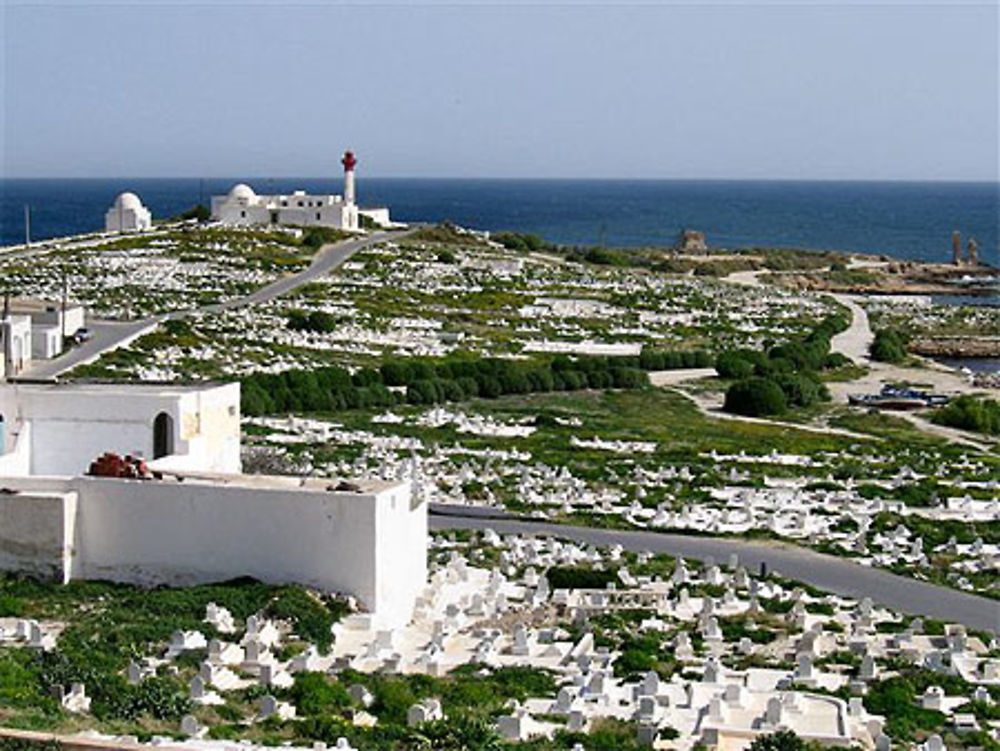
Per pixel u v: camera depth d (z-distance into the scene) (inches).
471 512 3191.4
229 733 1675.7
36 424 2802.7
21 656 1910.7
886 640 2284.7
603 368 5615.2
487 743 1679.4
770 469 3806.6
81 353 4965.6
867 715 1918.1
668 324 7121.1
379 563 2308.1
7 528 2364.7
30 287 6609.3
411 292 7381.9
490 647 2156.7
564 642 2235.5
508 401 5123.0
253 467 3368.6
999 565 2822.3
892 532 3051.2
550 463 3804.1
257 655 2017.7
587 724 1819.6
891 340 6594.5
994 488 3622.0
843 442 4404.5
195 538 2356.1
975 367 6683.1
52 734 1496.1
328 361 5423.2
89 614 2194.9
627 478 3631.9
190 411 2819.9
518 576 2664.9
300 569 2324.1
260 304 6584.6
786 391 5191.9
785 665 2144.4
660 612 2440.9
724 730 1800.0
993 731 1881.2
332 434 4089.6
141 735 1609.3
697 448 4170.8
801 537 3026.6
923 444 4451.3
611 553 2837.1
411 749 1665.8
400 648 2183.8
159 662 1987.0
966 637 2293.3
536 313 7180.1
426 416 4586.6
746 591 2586.1
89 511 2383.1
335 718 1747.0
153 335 5472.4
